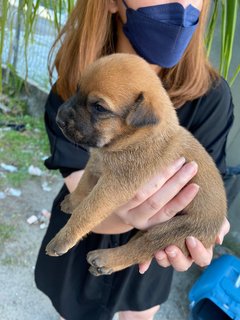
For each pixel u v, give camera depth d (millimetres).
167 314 578
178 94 381
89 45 367
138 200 307
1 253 611
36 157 869
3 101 1046
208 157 342
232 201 657
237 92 630
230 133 655
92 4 358
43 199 744
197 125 405
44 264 451
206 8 372
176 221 335
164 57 357
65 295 441
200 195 333
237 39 603
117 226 352
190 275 652
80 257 428
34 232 662
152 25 342
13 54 1018
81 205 319
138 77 281
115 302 433
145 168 308
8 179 777
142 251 332
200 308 562
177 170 306
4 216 681
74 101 286
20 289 565
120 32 383
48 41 983
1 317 521
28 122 1005
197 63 385
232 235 682
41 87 1034
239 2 391
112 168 312
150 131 299
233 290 541
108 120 282
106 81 275
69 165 384
